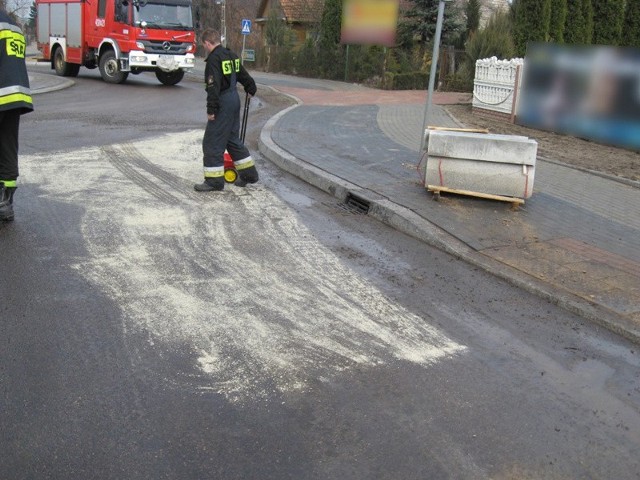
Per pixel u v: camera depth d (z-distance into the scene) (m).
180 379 3.71
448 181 7.47
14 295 4.63
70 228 6.15
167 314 4.51
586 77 13.91
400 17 31.19
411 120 15.38
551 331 4.68
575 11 21.25
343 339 4.33
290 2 42.16
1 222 6.14
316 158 9.73
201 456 3.07
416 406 3.60
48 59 25.44
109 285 4.92
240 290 5.02
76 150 9.80
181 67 21.77
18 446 3.06
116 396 3.51
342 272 5.55
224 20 42.25
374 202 7.36
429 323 4.67
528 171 7.30
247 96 8.29
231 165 8.29
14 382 3.58
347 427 3.36
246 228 6.58
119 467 2.96
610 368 4.19
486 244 6.30
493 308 5.01
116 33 21.34
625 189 9.16
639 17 21.67
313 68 36.12
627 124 12.99
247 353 4.05
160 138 11.41
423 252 6.22
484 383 3.89
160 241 5.98
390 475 3.01
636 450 3.33
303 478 2.96
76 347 3.99
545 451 3.26
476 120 16.33
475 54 23.95
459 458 3.16
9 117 5.93
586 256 6.13
